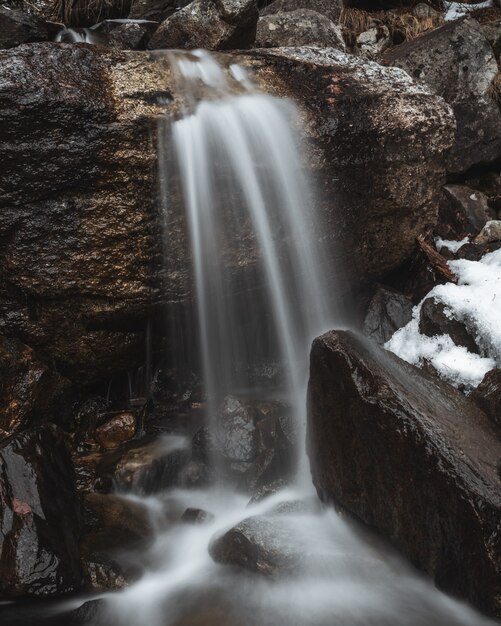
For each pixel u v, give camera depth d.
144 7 7.58
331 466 3.88
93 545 3.78
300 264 5.08
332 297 5.41
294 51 5.36
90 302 4.50
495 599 3.04
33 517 3.52
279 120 4.79
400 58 6.85
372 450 3.59
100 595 3.46
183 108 4.48
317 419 3.95
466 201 6.16
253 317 5.13
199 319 4.88
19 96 4.01
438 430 3.41
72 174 4.20
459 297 4.96
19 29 6.00
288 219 4.89
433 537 3.31
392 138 5.17
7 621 3.30
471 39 6.71
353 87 5.16
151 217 4.45
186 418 4.98
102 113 4.18
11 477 3.64
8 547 3.38
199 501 4.34
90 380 4.85
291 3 7.72
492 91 6.62
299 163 4.84
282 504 3.99
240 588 3.49
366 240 5.36
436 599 3.32
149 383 5.12
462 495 3.13
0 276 4.39
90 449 4.75
